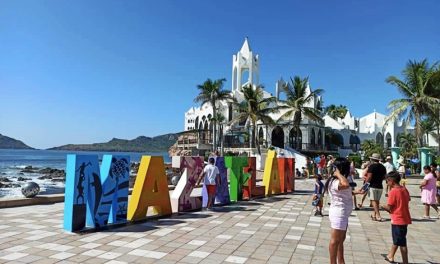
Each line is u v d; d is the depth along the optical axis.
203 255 7.41
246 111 46.81
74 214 9.02
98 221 9.52
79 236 8.59
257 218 11.78
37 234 8.66
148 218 11.01
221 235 9.20
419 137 32.88
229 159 15.64
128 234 8.98
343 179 6.11
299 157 42.00
